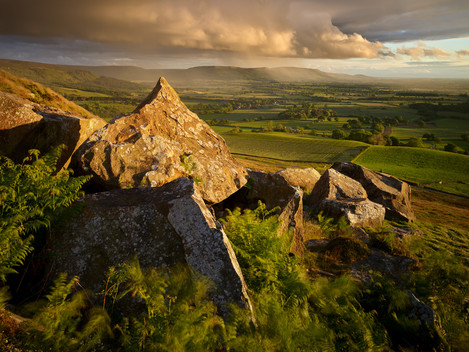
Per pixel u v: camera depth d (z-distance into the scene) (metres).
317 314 4.02
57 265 4.00
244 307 3.66
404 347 4.09
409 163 111.44
